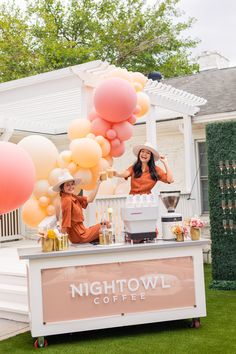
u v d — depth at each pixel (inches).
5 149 215.0
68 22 1131.3
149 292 225.9
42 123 520.7
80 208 244.1
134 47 1104.2
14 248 438.6
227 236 318.3
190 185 443.5
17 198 215.9
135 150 274.4
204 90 515.5
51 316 213.9
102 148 290.4
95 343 213.0
